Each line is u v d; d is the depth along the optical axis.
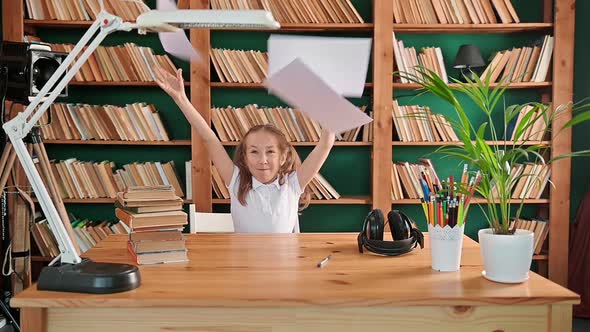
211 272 1.57
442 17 3.46
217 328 1.36
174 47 1.82
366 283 1.47
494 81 3.53
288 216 2.53
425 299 1.34
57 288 1.40
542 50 3.46
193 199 3.46
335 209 3.85
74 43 3.66
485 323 1.37
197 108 3.45
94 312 1.36
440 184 1.74
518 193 3.52
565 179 3.48
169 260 1.69
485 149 1.53
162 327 1.36
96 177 3.49
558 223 3.50
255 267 1.63
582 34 3.75
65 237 1.49
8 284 3.35
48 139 3.44
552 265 3.51
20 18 3.35
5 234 3.29
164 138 3.50
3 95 2.84
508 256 1.46
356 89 1.60
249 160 2.41
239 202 2.50
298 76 1.50
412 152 3.80
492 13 3.48
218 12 1.41
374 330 1.36
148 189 1.68
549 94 3.53
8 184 3.31
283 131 3.49
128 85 3.57
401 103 3.75
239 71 3.48
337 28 3.53
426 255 1.81
